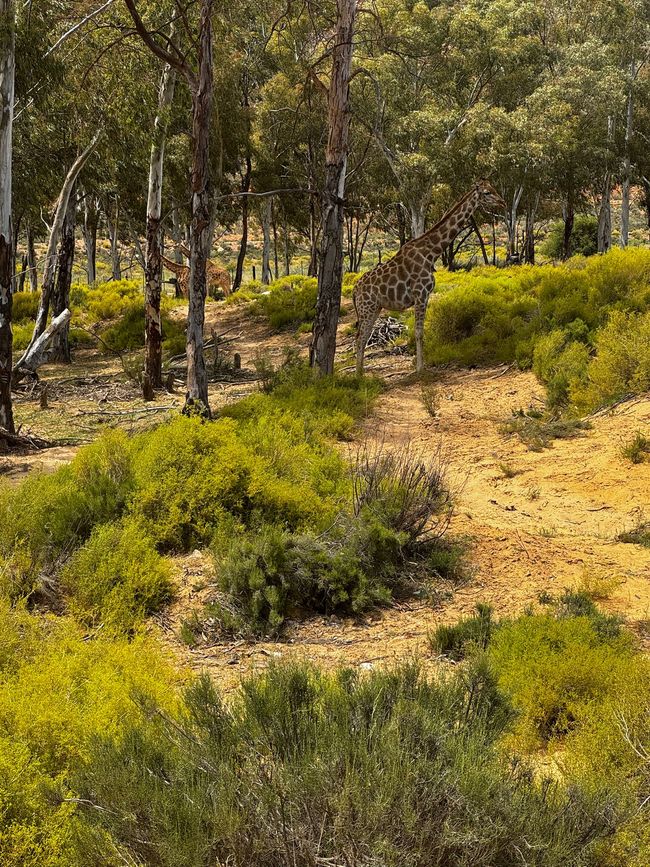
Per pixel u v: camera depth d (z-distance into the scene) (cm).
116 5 1516
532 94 4350
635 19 4828
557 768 381
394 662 518
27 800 292
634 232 6862
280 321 2411
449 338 1648
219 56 2347
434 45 4356
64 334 2302
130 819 261
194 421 817
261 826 261
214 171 3309
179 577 650
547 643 499
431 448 1080
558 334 1352
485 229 7044
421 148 4003
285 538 655
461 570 684
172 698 373
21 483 795
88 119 1742
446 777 273
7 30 1088
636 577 666
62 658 405
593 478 909
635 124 4722
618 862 289
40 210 2334
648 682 420
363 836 255
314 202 3638
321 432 1092
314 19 1628
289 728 308
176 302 3020
